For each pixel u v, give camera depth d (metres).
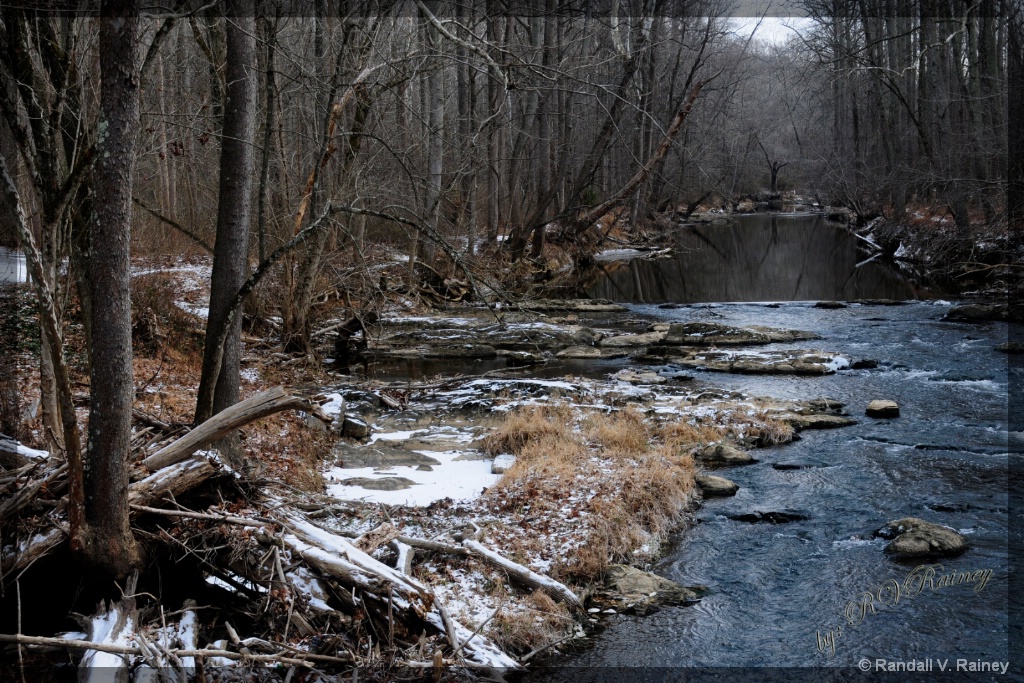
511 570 7.79
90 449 6.23
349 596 6.47
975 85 30.75
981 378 16.25
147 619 6.25
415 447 11.98
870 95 48.31
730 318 24.22
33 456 7.07
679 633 7.36
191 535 6.58
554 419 12.59
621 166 42.53
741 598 7.98
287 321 17.75
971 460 11.56
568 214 30.20
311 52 18.95
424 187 19.41
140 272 18.41
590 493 9.72
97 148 6.13
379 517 8.57
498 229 31.30
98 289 6.15
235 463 9.16
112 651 5.64
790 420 13.50
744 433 12.85
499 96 24.66
